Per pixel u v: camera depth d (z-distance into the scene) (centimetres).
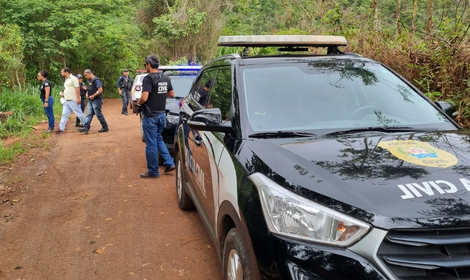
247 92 332
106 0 2614
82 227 485
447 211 198
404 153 250
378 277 190
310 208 213
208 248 421
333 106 328
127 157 854
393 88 355
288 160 250
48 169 770
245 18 3944
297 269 204
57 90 2059
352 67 371
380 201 206
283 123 312
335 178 225
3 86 1827
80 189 637
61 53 2453
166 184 650
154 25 3238
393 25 1062
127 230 472
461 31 647
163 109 666
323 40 418
